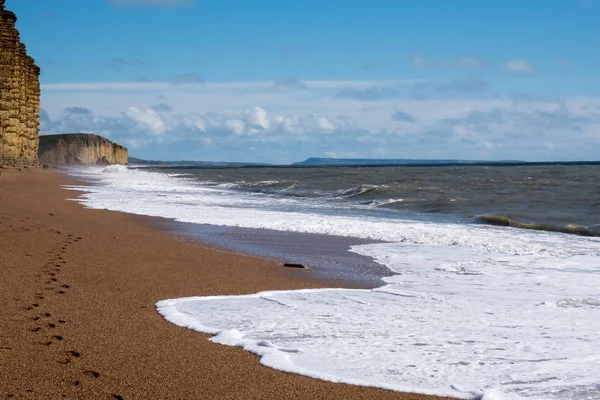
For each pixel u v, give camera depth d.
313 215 24.41
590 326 8.69
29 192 33.34
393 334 8.16
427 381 6.45
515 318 9.12
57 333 7.49
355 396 5.98
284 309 9.47
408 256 15.26
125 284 10.69
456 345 7.70
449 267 13.75
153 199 32.88
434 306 9.88
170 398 5.70
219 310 9.29
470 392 6.17
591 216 25.03
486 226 21.39
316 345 7.60
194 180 66.19
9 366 6.24
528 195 35.69
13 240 14.41
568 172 83.12
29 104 73.88
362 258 14.98
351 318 8.98
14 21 60.78
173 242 16.28
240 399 5.77
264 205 29.95
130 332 7.76
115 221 21.42
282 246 16.81
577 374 6.71
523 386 6.36
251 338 7.81
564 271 13.23
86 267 11.88
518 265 13.98
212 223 21.59
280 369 6.64
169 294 10.20
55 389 5.73
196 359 6.84
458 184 49.50
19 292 9.43
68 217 21.12
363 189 40.34
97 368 6.36
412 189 40.22
